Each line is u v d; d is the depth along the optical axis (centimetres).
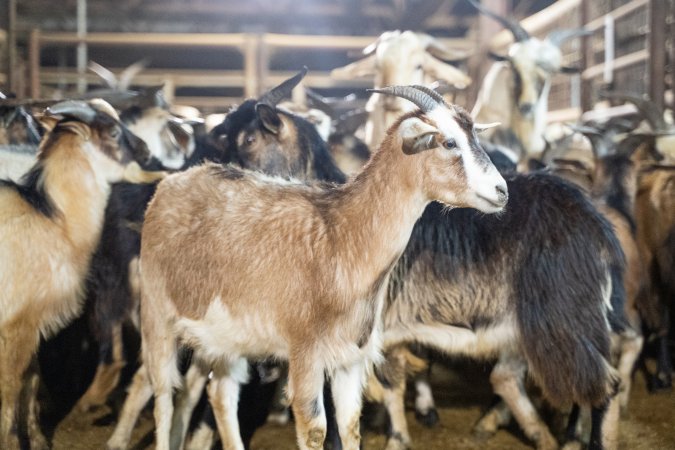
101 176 534
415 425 600
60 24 1881
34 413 535
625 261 494
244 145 571
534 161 784
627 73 1050
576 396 467
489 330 486
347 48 1288
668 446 547
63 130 525
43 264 504
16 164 596
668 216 682
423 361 542
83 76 1409
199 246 443
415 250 489
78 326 624
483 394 679
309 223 420
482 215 488
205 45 1267
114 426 584
